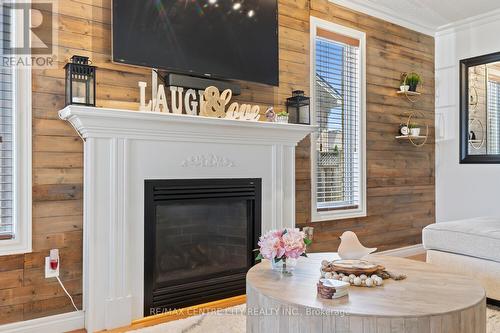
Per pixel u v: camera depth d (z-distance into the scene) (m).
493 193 4.29
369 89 4.14
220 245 3.02
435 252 3.03
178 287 2.78
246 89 3.24
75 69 2.37
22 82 2.31
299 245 1.96
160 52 2.72
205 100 2.95
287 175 3.30
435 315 1.42
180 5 2.83
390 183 4.33
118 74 2.64
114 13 2.55
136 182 2.56
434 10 4.23
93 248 2.39
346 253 2.07
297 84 3.56
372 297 1.61
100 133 2.40
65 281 2.44
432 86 4.79
